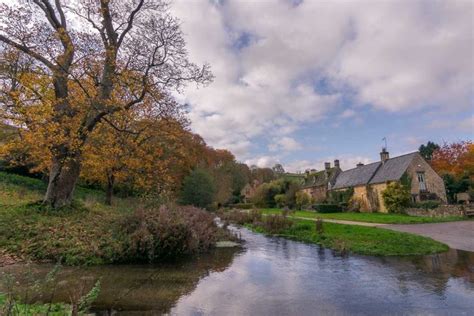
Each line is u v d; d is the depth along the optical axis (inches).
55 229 430.9
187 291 263.1
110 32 573.3
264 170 3110.2
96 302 228.4
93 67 525.0
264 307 225.1
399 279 301.3
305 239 624.1
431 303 230.5
